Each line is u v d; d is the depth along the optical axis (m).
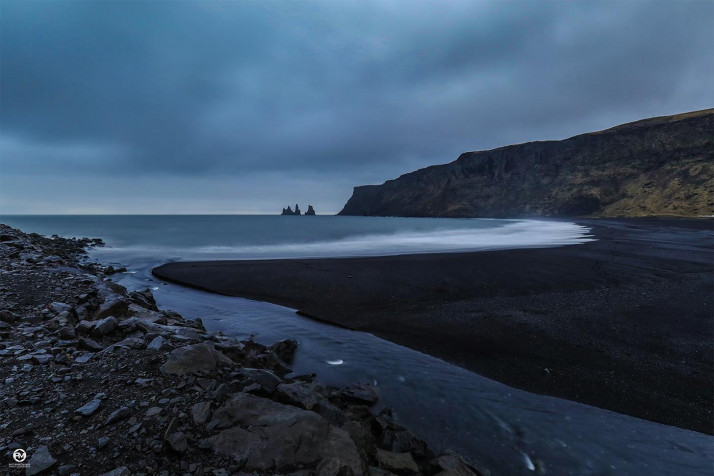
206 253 25.23
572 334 9.09
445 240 33.56
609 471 4.39
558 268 17.23
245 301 12.77
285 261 20.22
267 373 5.12
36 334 5.79
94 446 3.18
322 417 4.00
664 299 11.70
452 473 3.85
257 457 3.25
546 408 5.82
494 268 17.44
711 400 6.11
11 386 4.11
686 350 8.00
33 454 2.98
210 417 3.79
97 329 5.98
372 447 4.19
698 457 4.68
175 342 5.90
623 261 18.77
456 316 10.75
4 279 8.69
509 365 7.46
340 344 8.63
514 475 4.27
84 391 4.12
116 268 18.69
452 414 5.58
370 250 26.48
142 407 3.85
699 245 25.69
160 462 3.07
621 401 6.08
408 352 8.16
